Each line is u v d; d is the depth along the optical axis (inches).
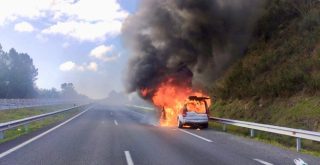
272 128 548.1
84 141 508.7
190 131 709.3
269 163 345.1
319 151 485.1
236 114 897.5
